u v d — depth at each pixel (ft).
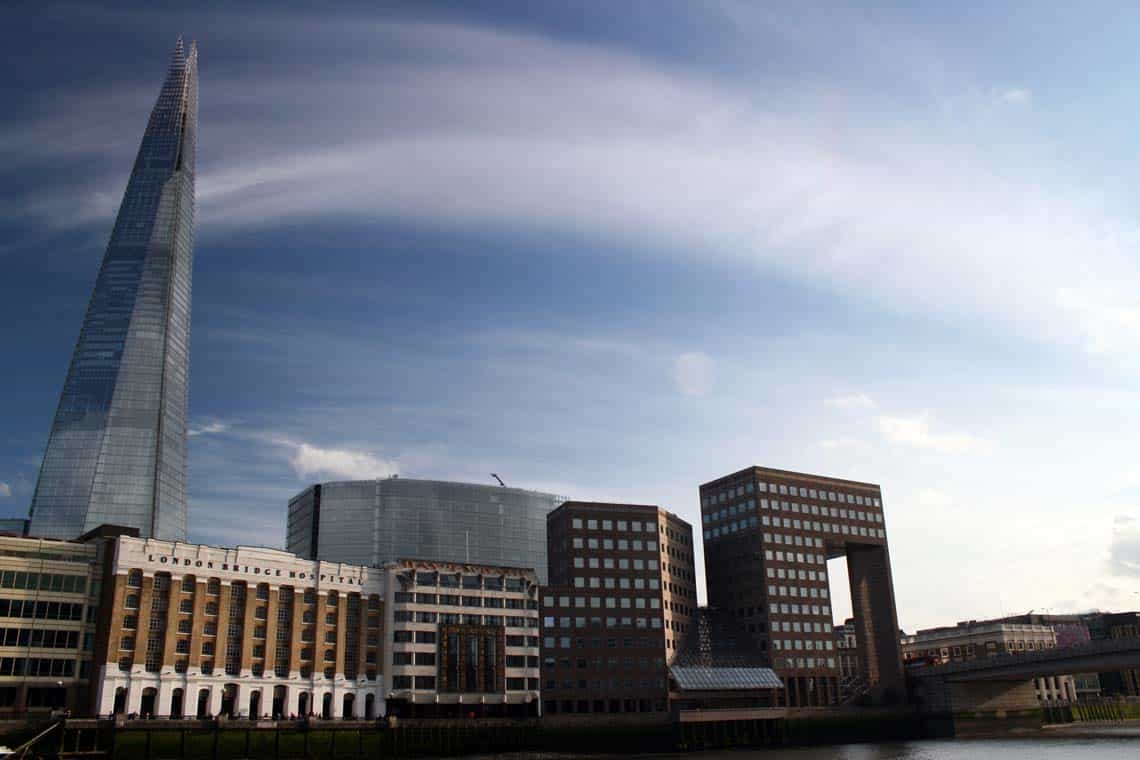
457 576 576.61
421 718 519.60
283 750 453.17
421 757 490.08
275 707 502.38
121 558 467.93
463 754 504.43
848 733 650.43
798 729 627.05
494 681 561.84
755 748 582.76
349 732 474.49
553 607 596.29
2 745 395.34
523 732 525.34
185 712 465.47
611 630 601.62
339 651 531.50
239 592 505.66
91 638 463.01
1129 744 534.78
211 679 480.23
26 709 433.07
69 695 447.83
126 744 414.00
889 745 602.03
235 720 445.37
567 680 581.94
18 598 446.19
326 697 520.83
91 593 468.34
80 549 473.67
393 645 547.08
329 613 536.01
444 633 554.87
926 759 453.58
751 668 649.61
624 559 623.77
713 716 572.92
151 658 465.47
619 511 635.66
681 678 607.37
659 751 547.08
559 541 634.02
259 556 515.91
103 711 441.27
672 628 634.84
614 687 589.32
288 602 522.47
